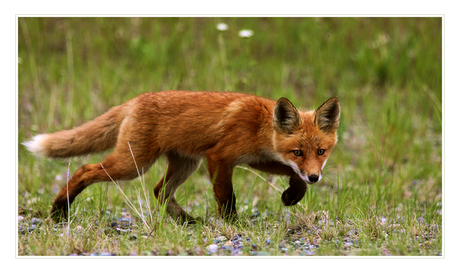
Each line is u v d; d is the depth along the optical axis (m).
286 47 21.77
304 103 17.69
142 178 9.30
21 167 12.27
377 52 20.39
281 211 9.75
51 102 14.98
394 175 12.51
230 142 8.75
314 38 21.44
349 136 15.70
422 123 15.64
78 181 9.01
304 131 8.30
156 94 9.36
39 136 9.84
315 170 8.13
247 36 13.14
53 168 12.61
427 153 13.49
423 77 18.42
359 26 22.36
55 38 21.72
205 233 8.16
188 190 11.48
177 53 20.50
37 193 10.91
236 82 15.66
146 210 9.88
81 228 8.07
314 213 9.05
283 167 9.10
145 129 9.09
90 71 18.39
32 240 7.58
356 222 8.49
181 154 9.35
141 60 19.22
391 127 14.05
